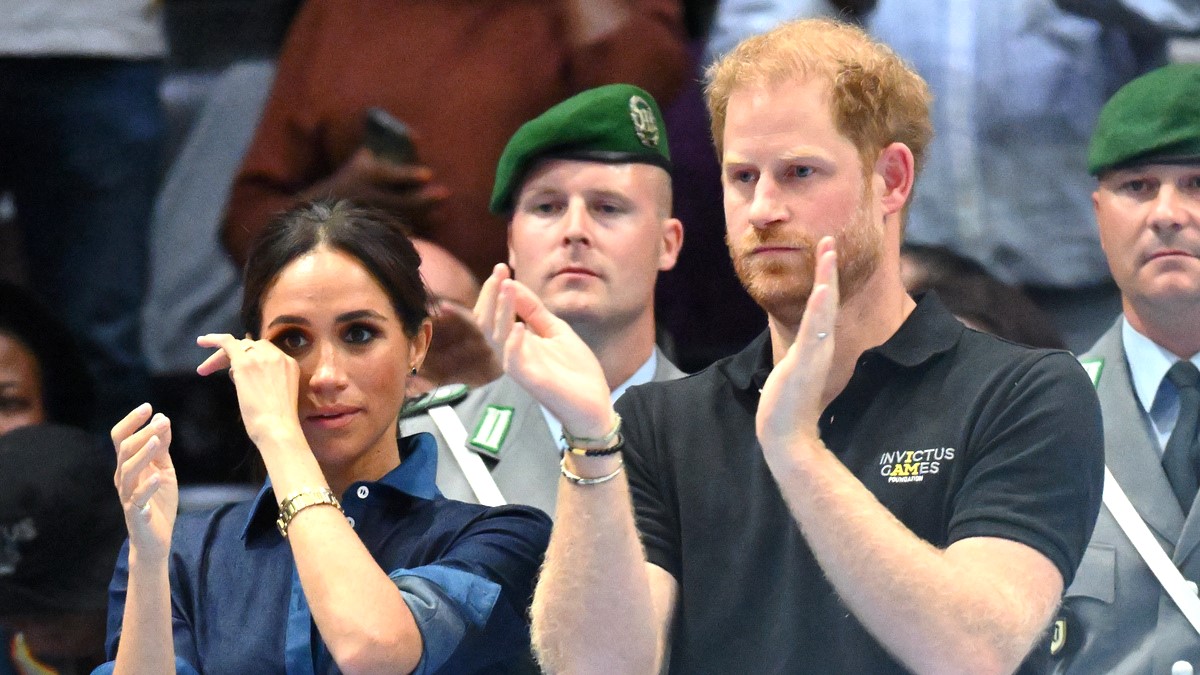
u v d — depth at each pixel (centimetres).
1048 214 1413
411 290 918
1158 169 1156
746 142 797
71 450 1253
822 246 718
